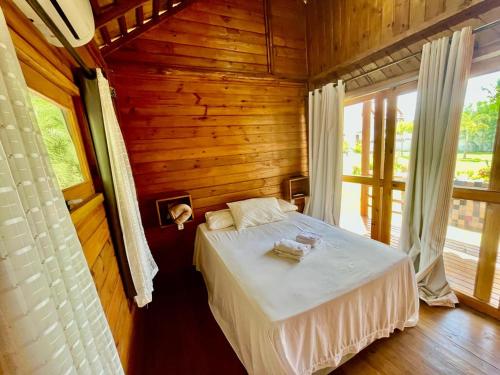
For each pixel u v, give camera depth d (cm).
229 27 234
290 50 271
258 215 238
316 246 176
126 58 198
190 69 218
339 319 120
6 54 43
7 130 40
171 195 232
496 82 148
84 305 59
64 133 108
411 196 189
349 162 282
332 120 255
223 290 159
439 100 163
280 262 157
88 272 66
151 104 212
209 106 236
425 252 181
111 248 133
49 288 43
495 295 172
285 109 280
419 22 173
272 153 280
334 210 265
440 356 137
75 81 119
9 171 38
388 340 150
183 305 198
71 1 70
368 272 136
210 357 147
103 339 67
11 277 36
